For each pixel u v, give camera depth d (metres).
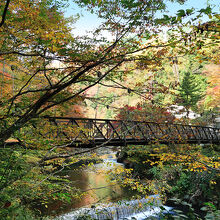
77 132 6.16
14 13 3.89
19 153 3.59
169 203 11.77
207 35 2.87
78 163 10.18
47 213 8.30
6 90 5.77
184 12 2.58
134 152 14.23
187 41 3.04
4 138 3.75
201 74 24.58
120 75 4.94
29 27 3.91
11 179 3.08
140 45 3.86
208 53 3.21
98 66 4.68
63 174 8.30
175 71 25.22
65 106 5.50
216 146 14.91
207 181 11.63
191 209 3.20
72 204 9.34
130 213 8.95
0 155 3.14
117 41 3.79
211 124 21.02
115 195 9.88
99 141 9.06
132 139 9.93
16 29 3.95
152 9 3.22
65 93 5.12
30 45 4.25
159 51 4.10
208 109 24.80
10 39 4.20
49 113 5.24
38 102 4.15
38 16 3.92
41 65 4.75
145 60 4.01
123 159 19.75
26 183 3.81
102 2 3.39
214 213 3.02
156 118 10.57
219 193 11.27
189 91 22.52
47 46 3.73
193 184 12.09
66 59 3.87
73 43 3.72
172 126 11.63
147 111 10.55
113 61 3.96
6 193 2.95
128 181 6.09
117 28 3.64
